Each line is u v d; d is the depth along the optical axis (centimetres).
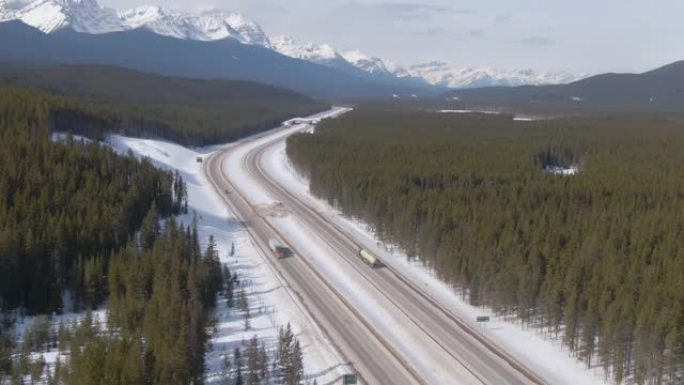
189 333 7294
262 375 7288
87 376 6419
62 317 9050
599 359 7769
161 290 8319
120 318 8325
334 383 7194
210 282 9281
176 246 10025
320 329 8550
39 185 11350
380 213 12800
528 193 12962
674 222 10519
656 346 7106
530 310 8788
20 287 9169
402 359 7750
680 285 7950
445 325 8750
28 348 7775
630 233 10344
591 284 8238
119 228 10900
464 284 9569
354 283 10338
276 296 9806
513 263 9131
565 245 9888
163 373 6569
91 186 11819
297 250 12056
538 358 7850
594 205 12050
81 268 9444
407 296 9788
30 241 9338
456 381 7269
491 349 8056
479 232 10306
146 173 13825
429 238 10869
